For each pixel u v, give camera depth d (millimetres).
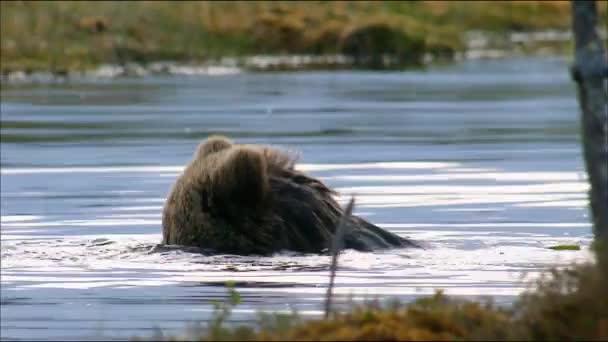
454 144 94750
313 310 38000
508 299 39062
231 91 147875
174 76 175375
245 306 39438
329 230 48188
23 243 53938
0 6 198125
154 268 46625
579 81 29703
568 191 69688
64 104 130500
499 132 103312
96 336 36031
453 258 47688
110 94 143750
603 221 30031
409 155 87938
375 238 49344
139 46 198500
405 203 65375
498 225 57531
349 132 103188
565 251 49656
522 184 72812
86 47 192000
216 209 48219
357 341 27531
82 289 43656
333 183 73750
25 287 44281
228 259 47250
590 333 28078
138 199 67688
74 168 81438
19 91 148750
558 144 94125
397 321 28406
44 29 193750
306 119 114312
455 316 28859
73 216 61969
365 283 42781
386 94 143250
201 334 31094
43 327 37562
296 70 188375
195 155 49844
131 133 102500
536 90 147125
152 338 31391
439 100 135125
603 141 29797
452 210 62688
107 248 51906
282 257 47188
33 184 74250
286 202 48156
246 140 96750
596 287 29141
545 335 28375
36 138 99938
